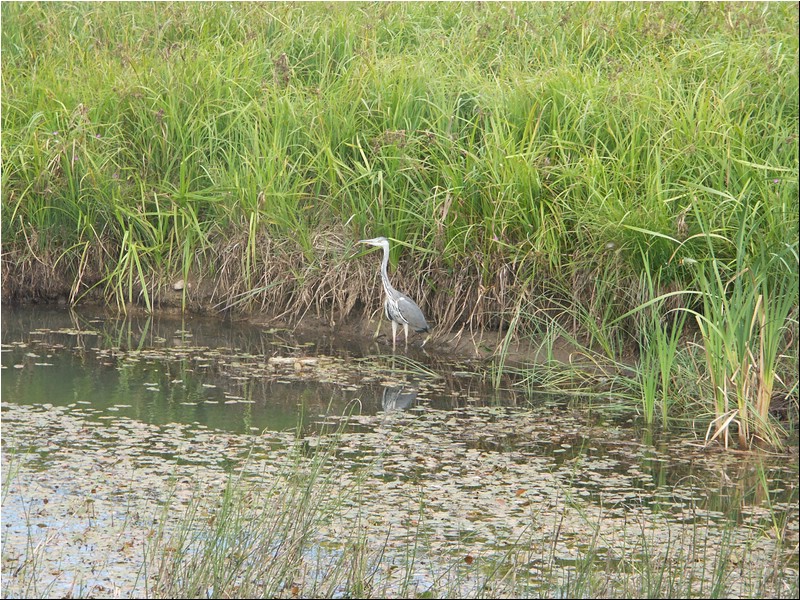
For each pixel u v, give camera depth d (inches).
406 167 588.7
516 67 653.3
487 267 565.9
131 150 656.4
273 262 621.3
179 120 644.7
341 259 607.2
